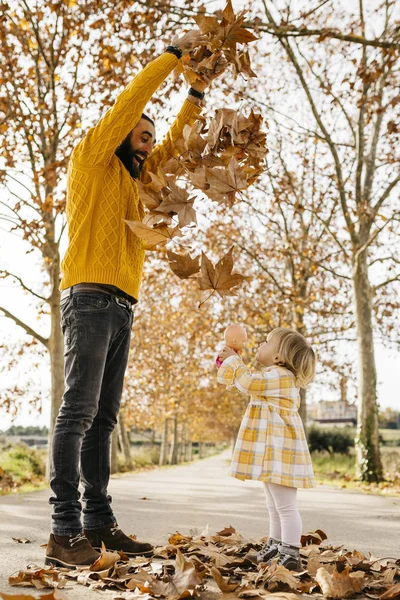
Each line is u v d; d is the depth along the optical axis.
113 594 2.26
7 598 1.91
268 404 3.15
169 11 8.24
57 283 11.78
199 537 3.59
